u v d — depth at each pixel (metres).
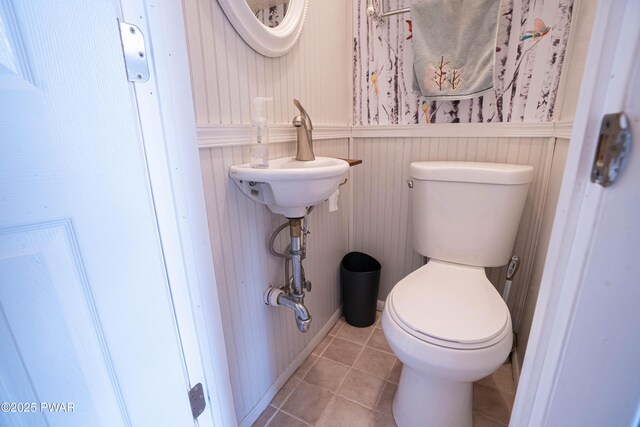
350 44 1.42
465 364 0.73
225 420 0.75
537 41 1.07
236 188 0.86
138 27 0.48
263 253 1.00
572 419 0.34
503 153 1.22
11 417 0.45
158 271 0.57
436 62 1.19
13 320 0.43
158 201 0.56
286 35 0.96
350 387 1.17
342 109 1.44
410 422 0.94
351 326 1.55
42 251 0.43
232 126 0.81
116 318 0.52
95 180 0.46
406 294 0.94
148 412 0.59
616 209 0.27
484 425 0.99
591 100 0.28
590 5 0.85
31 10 0.38
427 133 1.35
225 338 0.87
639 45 0.24
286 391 1.16
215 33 0.74
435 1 1.13
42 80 0.40
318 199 0.85
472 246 1.13
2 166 0.39
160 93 0.53
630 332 0.28
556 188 0.96
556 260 0.34
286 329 1.17
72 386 0.49
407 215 1.48
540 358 0.37
